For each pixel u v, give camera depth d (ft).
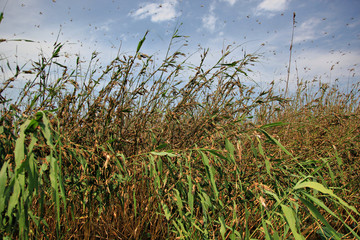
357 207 6.49
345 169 7.29
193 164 5.21
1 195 2.94
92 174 4.67
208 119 5.89
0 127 3.54
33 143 3.00
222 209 4.59
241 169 5.59
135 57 5.41
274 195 3.87
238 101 6.32
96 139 4.99
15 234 4.05
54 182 3.08
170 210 4.76
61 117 5.26
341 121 7.04
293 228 3.23
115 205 5.38
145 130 5.86
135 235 5.05
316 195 5.31
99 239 5.29
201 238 4.64
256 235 5.35
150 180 4.95
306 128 7.75
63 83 5.38
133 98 6.00
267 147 7.26
